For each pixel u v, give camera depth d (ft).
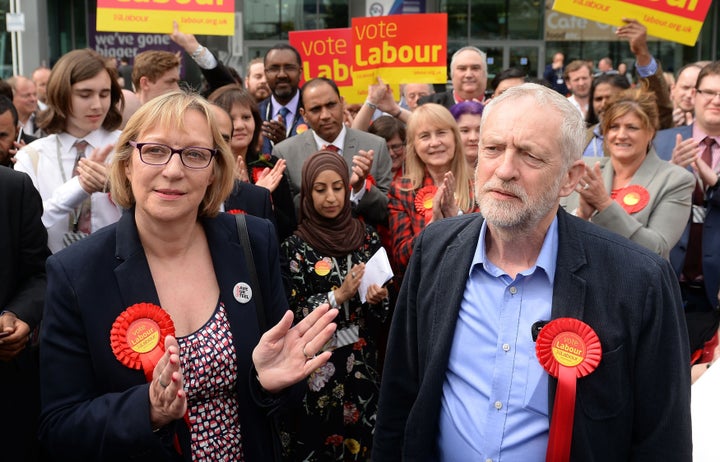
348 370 12.88
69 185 11.56
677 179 12.44
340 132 17.26
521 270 6.95
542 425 6.56
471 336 6.95
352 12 56.24
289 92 20.89
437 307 7.16
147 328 7.34
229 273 7.93
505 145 6.56
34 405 10.19
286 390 7.70
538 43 58.29
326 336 7.48
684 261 14.42
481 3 57.72
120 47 57.11
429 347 7.16
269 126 19.11
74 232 11.82
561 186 6.70
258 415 7.78
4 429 9.85
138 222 7.79
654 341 6.39
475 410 6.78
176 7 18.28
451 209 12.35
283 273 12.87
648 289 6.45
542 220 6.82
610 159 13.42
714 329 12.30
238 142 14.35
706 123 15.52
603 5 18.40
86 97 12.27
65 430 7.07
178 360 6.55
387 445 7.71
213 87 19.10
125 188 7.82
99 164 11.46
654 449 6.40
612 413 6.40
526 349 6.68
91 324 7.32
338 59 23.12
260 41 56.75
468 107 15.81
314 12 56.59
